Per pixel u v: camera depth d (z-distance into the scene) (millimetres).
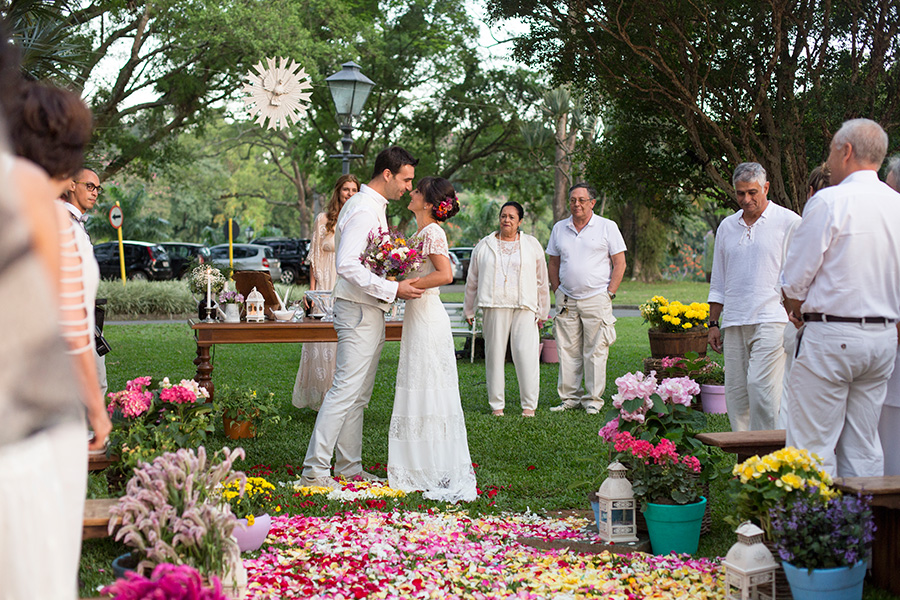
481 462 5223
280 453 5332
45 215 1823
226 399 5672
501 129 27406
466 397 7816
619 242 6961
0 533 1609
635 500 3545
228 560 2605
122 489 3248
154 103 20312
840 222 3160
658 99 9398
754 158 9062
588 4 8953
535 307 6789
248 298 5965
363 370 4570
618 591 3012
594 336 6953
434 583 3080
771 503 2865
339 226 4574
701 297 23359
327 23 22219
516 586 3098
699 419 3670
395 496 4402
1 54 1776
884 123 8633
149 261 25297
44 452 1658
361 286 4371
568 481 4703
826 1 8312
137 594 2047
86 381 2131
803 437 3320
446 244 4625
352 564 3252
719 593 2949
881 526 3049
